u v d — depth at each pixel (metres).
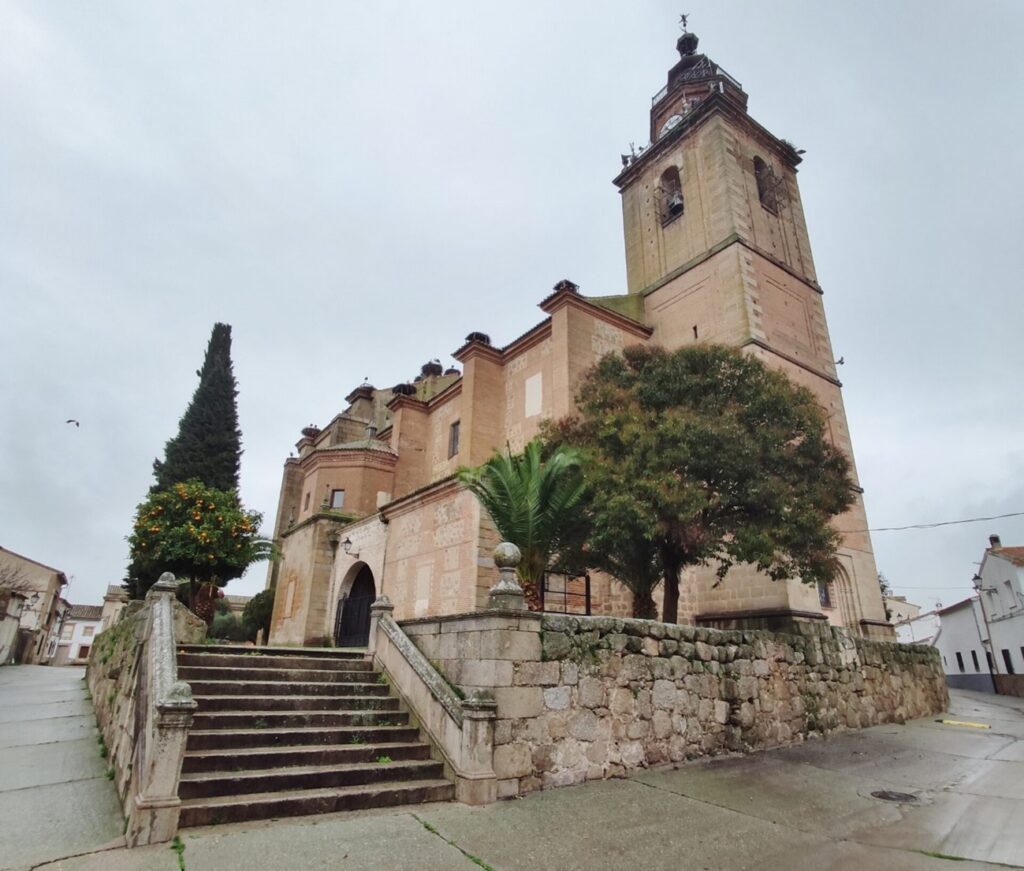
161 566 21.97
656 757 9.13
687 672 10.09
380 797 6.79
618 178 31.91
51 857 5.05
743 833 6.26
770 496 11.88
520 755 7.61
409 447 30.89
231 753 6.93
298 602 25.36
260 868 4.91
